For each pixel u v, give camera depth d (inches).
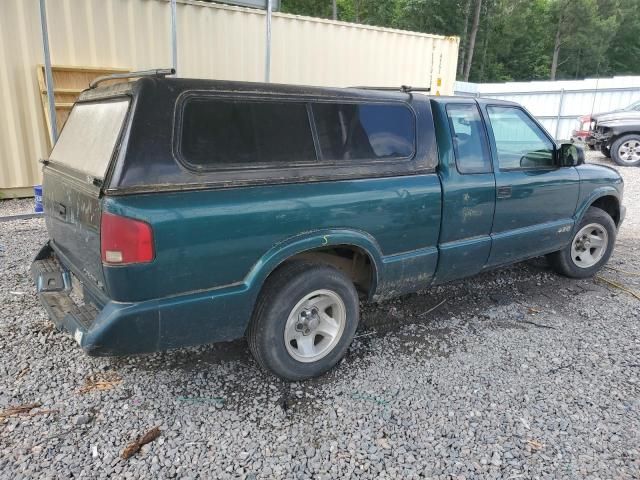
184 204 97.7
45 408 109.8
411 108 134.3
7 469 92.3
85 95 128.7
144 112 96.0
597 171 189.0
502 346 142.6
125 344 97.9
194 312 102.3
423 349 140.3
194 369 126.8
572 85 796.6
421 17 1678.2
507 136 158.6
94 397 114.2
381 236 127.3
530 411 113.3
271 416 109.7
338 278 122.5
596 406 115.6
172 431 104.0
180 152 98.7
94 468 93.4
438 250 141.2
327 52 357.7
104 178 94.5
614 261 220.5
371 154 125.3
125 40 292.2
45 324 145.9
